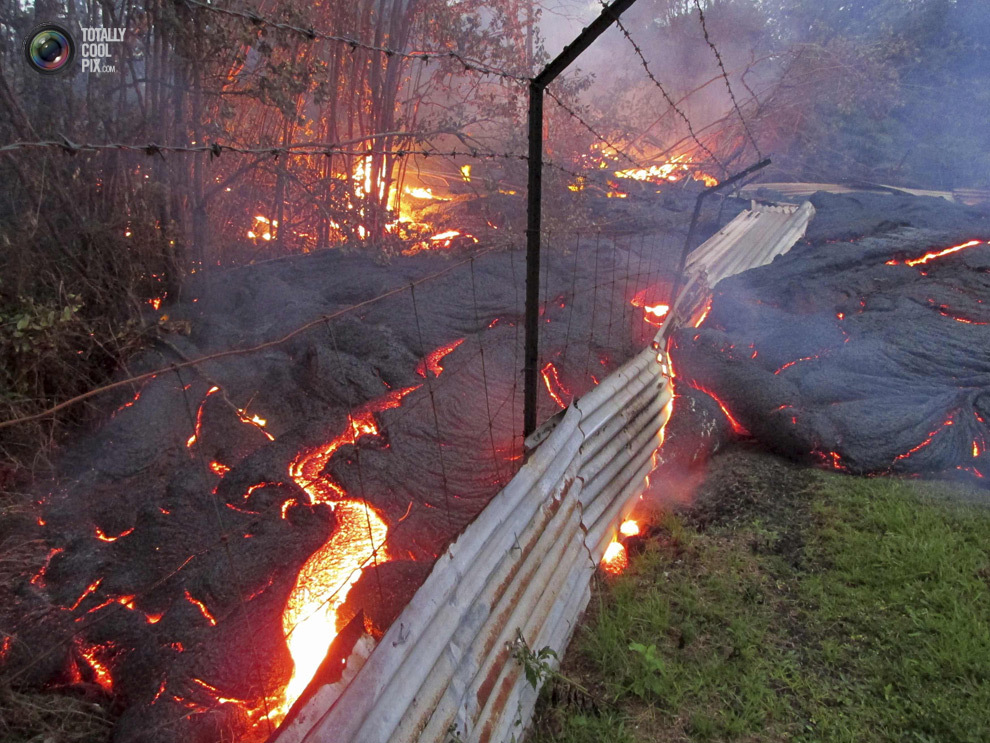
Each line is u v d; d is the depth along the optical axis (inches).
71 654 126.5
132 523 162.9
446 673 107.6
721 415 245.6
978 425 235.3
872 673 143.7
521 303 298.0
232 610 135.9
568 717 133.0
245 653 124.6
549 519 147.7
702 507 206.1
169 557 149.9
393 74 383.6
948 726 129.7
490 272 336.5
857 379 256.7
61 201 224.2
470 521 122.7
